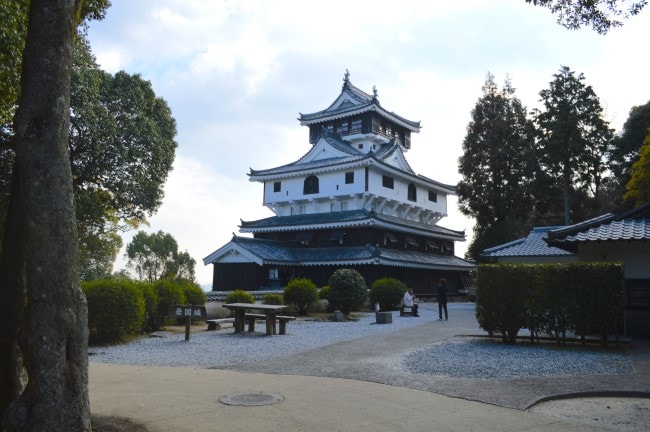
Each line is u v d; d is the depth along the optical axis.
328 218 43.97
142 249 60.16
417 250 49.09
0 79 11.79
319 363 11.48
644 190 37.00
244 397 8.03
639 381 9.11
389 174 46.66
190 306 16.36
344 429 6.34
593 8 10.88
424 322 22.45
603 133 44.78
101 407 7.38
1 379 5.47
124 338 16.36
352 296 27.17
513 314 14.08
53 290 4.67
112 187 32.22
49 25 4.96
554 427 6.49
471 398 7.94
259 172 50.03
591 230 15.81
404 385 8.99
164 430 6.22
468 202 48.72
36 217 4.69
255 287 40.00
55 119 4.87
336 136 50.03
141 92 33.16
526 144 47.03
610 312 13.06
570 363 11.05
